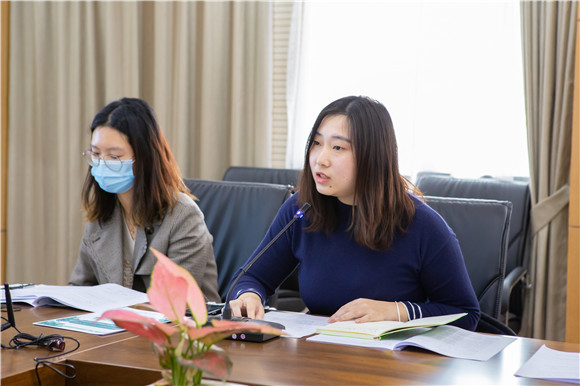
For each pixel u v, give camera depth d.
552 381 1.13
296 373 1.15
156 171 2.13
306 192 1.77
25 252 4.11
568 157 3.14
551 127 3.19
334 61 3.61
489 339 1.44
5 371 1.14
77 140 3.96
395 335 1.45
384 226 1.69
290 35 3.61
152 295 0.81
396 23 3.52
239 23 3.65
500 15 3.31
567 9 3.11
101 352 1.27
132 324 0.78
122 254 2.18
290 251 1.87
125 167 2.09
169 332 0.80
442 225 1.73
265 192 2.42
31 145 4.08
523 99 3.31
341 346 1.34
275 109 3.71
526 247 3.24
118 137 2.08
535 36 3.18
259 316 1.60
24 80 4.07
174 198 2.17
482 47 3.35
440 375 1.16
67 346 1.32
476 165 3.38
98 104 4.00
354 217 1.73
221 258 2.40
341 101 1.71
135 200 2.11
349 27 3.58
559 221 3.14
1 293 1.83
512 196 2.98
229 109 3.79
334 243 1.77
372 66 3.56
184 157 3.79
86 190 2.21
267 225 2.36
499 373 1.18
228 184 2.50
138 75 3.88
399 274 1.72
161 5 3.79
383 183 1.68
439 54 3.41
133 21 3.85
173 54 3.84
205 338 0.79
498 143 3.32
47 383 1.18
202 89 3.78
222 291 2.36
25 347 1.30
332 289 1.75
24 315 1.63
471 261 2.14
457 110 3.39
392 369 1.19
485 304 2.10
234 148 3.70
